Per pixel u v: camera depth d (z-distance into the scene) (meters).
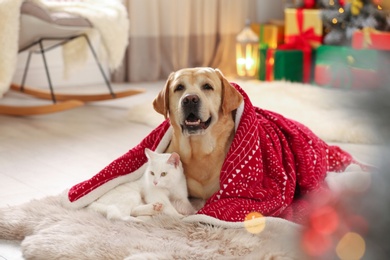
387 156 0.43
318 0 4.94
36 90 4.13
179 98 1.80
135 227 1.62
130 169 1.90
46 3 3.60
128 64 4.96
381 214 0.46
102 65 4.91
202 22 5.39
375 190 0.45
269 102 3.60
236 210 1.69
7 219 1.69
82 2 3.81
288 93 3.94
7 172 2.35
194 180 1.91
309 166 1.96
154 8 4.95
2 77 3.16
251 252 1.43
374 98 0.42
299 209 1.82
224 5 5.44
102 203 1.79
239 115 1.89
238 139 1.82
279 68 4.82
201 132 1.77
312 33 4.82
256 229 1.60
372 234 0.47
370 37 4.25
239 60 5.24
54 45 3.76
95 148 2.78
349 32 4.42
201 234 1.56
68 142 2.90
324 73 4.58
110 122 3.39
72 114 3.62
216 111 1.81
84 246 1.47
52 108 3.53
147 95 4.30
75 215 1.71
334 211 0.56
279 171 1.88
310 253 0.59
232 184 1.78
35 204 1.82
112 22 3.68
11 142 2.89
